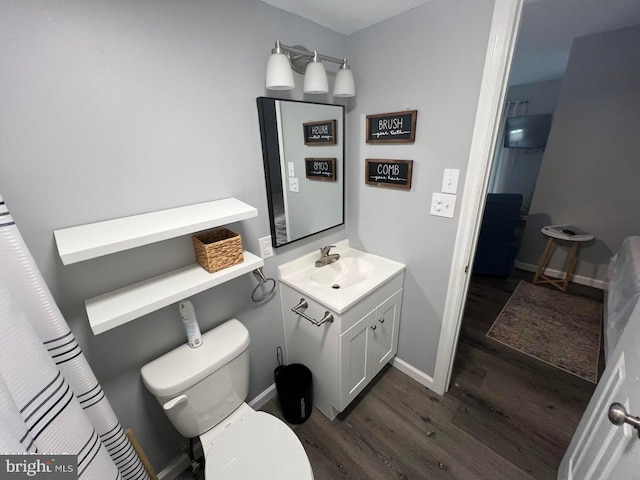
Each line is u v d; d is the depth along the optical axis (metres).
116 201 0.91
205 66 1.02
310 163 1.47
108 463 0.72
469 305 2.59
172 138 0.99
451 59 1.16
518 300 2.65
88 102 0.81
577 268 2.89
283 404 1.49
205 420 1.13
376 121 1.47
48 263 0.82
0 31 0.66
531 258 3.19
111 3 0.79
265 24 1.15
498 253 2.94
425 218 1.45
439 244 1.44
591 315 2.39
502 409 1.60
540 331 2.22
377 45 1.36
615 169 2.52
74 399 0.65
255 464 0.98
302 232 1.55
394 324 1.71
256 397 1.63
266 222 1.38
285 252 1.51
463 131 1.21
